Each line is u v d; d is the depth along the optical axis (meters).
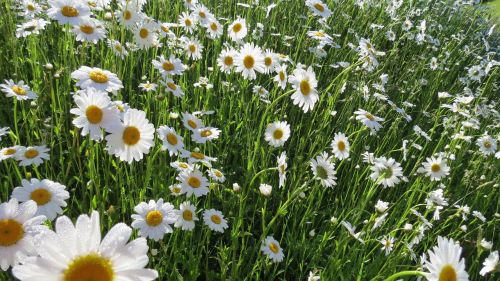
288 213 0.44
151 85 0.46
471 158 0.63
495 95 0.95
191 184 0.33
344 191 0.51
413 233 0.39
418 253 0.44
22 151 0.31
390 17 1.00
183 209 0.31
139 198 0.34
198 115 0.49
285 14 0.82
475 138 0.71
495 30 1.29
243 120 0.51
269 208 0.45
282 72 0.48
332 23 0.88
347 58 0.78
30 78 0.50
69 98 0.44
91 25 0.42
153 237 0.27
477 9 1.27
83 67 0.32
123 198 0.34
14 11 0.52
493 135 0.67
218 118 0.52
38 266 0.13
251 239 0.41
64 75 0.45
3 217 0.18
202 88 0.51
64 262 0.13
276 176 0.47
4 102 0.44
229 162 0.50
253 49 0.48
